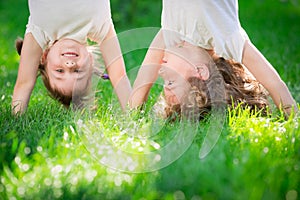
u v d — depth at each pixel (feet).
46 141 8.41
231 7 10.15
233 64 10.69
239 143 8.33
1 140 8.45
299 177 7.06
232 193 6.48
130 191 6.81
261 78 10.28
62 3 10.09
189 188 6.75
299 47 18.03
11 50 18.34
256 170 7.11
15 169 7.39
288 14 25.17
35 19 10.27
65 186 6.86
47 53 10.50
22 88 10.49
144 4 25.29
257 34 20.62
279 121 10.11
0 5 27.12
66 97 10.46
